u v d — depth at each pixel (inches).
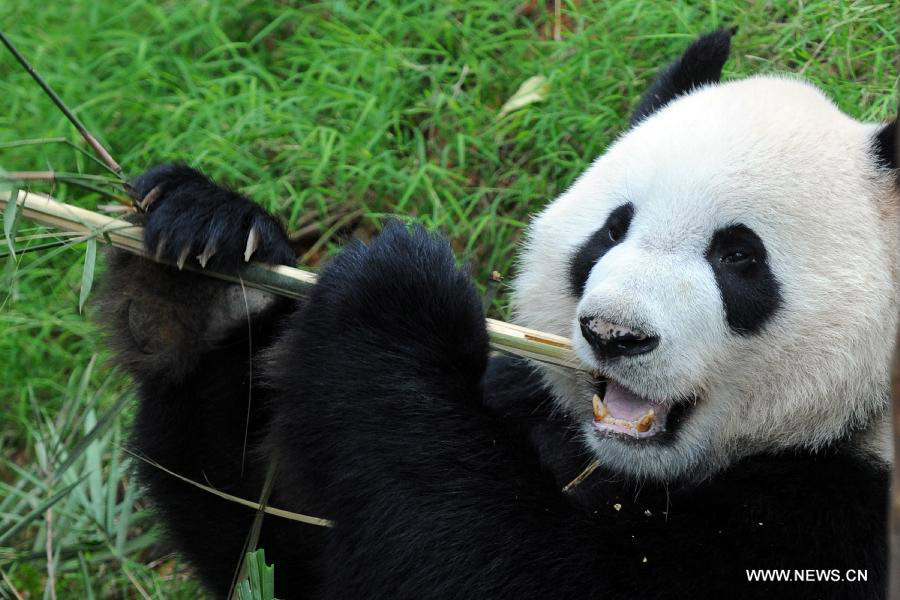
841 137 326.3
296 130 527.5
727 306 315.0
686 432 328.2
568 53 540.4
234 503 376.2
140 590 454.3
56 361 534.9
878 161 323.0
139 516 467.8
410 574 314.2
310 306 338.3
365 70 543.2
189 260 339.0
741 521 311.6
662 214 317.4
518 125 524.7
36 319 528.1
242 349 362.6
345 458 323.3
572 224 348.5
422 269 336.2
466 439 320.2
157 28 592.7
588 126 504.4
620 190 332.5
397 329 330.6
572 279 343.9
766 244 313.3
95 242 342.3
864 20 500.1
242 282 341.7
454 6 552.4
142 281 346.3
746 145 318.7
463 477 316.8
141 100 563.8
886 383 319.0
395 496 318.0
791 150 318.0
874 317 313.7
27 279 533.0
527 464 320.2
